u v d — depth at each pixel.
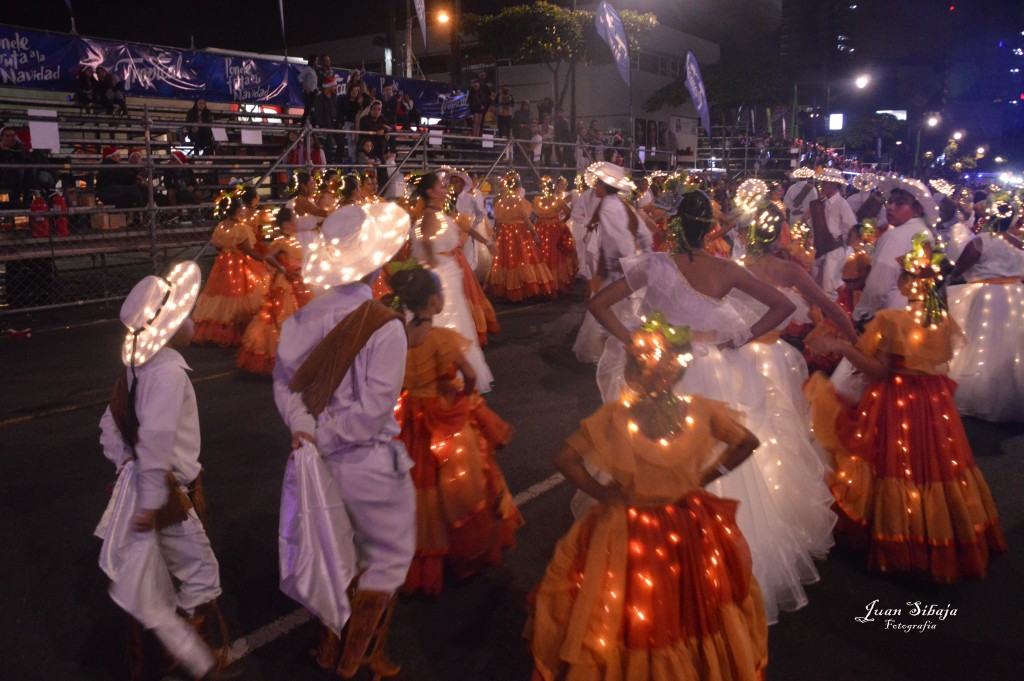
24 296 12.04
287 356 3.25
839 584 4.16
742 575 2.91
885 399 4.27
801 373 4.66
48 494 5.34
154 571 3.19
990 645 3.65
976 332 6.68
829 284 10.14
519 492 5.24
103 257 12.48
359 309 3.17
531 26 25.92
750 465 3.74
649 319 2.85
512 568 4.30
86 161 14.77
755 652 2.94
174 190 14.22
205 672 3.29
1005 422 6.65
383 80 19.66
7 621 3.86
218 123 14.96
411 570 3.97
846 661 3.53
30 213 11.13
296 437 3.14
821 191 10.18
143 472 3.07
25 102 14.13
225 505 5.11
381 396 3.08
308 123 14.31
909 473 4.15
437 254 6.99
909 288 4.25
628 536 2.79
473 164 19.59
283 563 3.19
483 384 7.28
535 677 2.94
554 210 13.02
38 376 8.33
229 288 9.52
